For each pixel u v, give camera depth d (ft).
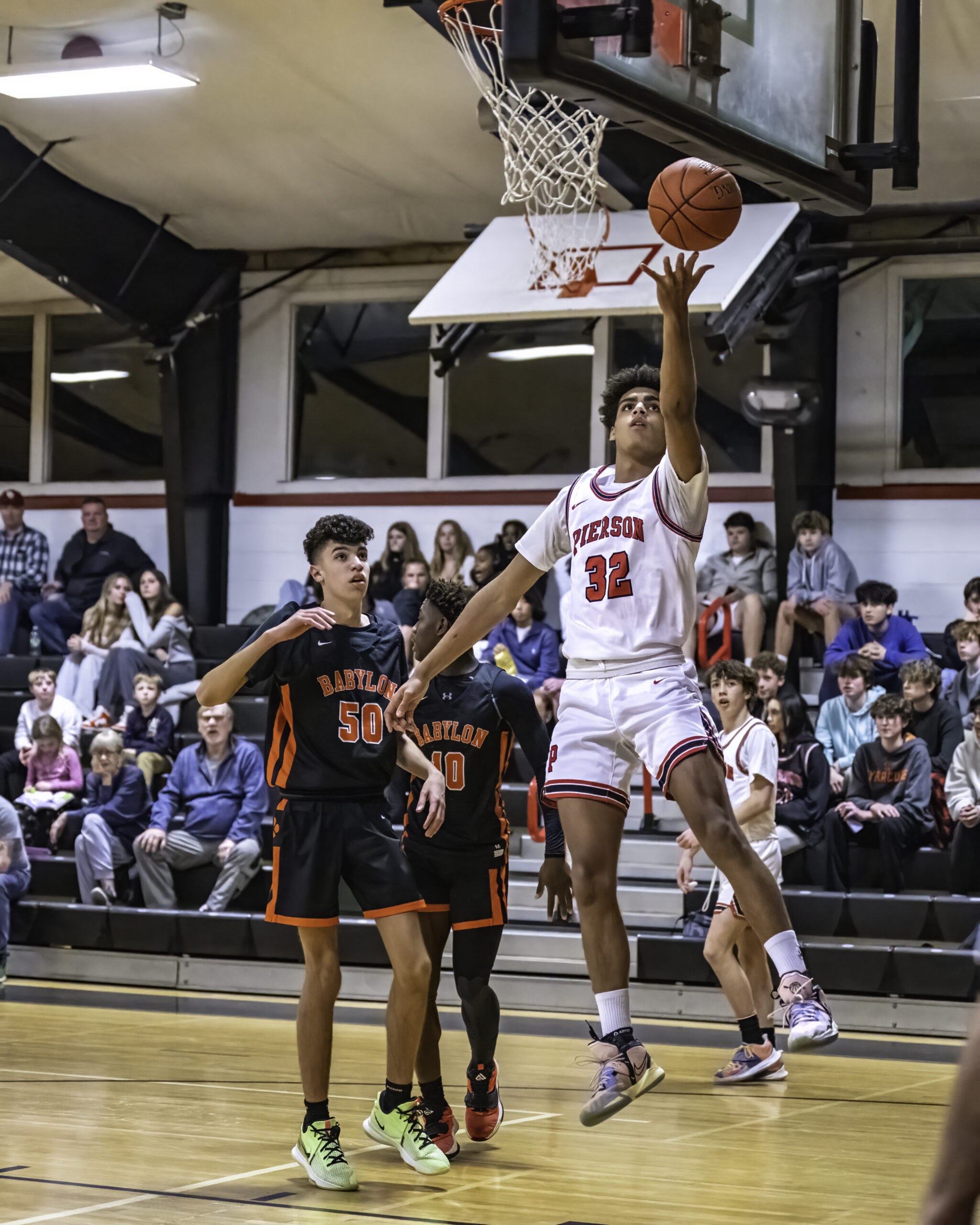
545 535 10.61
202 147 29.17
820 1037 8.63
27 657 33.63
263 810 26.63
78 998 23.98
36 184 29.96
